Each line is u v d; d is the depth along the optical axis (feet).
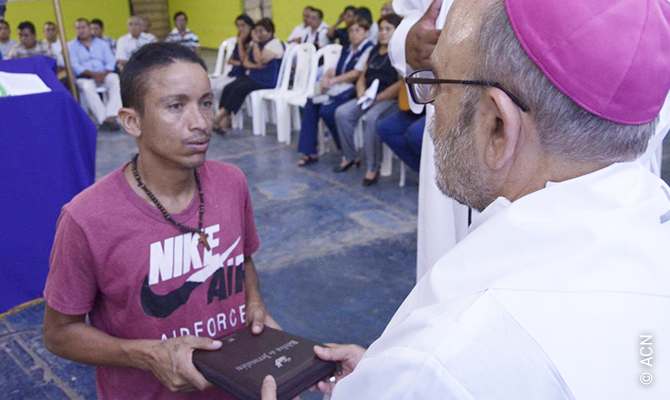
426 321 1.63
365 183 13.80
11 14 36.96
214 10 41.96
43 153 7.36
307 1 30.50
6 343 7.77
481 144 1.91
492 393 1.46
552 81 1.67
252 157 16.79
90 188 3.32
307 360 3.09
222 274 3.64
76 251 3.20
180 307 3.48
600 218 1.63
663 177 13.76
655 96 1.72
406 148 12.58
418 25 4.47
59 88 8.15
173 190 3.39
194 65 3.25
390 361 1.58
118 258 3.25
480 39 1.82
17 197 7.25
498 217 1.76
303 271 9.56
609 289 1.53
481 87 1.84
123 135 20.67
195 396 3.59
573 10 1.65
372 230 11.18
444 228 4.84
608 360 1.47
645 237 1.60
